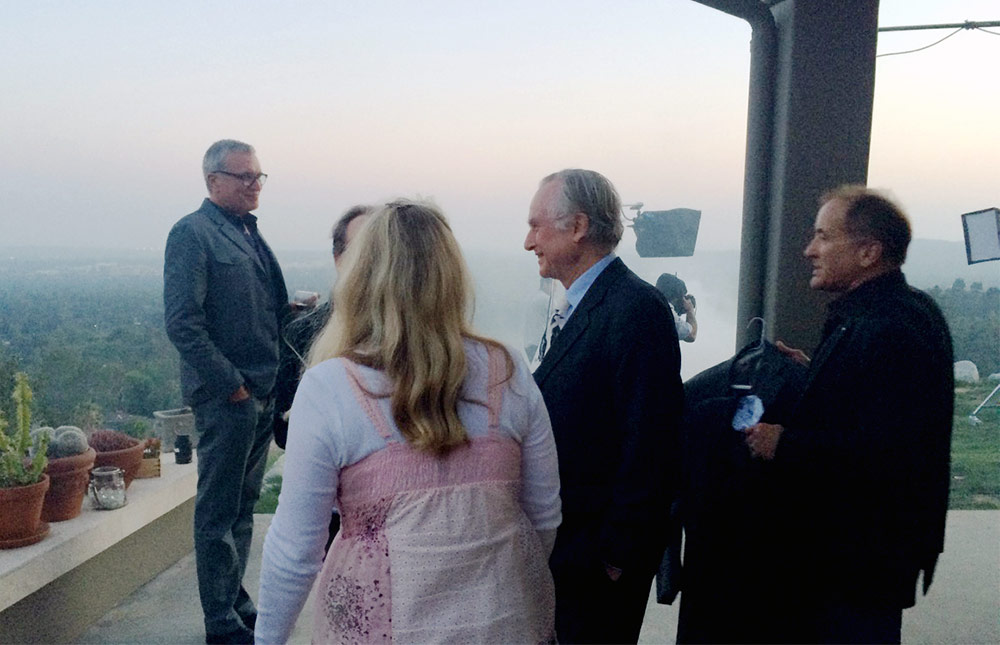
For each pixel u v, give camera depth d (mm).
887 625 1559
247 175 2400
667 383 1539
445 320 1051
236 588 2520
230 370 2316
